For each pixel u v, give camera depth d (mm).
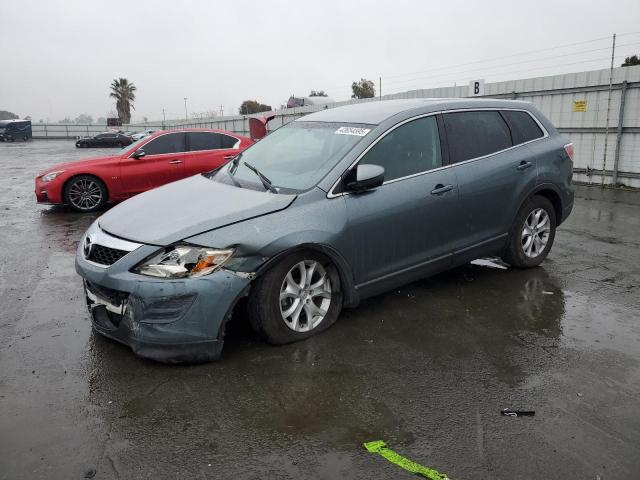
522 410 3023
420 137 4492
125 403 3094
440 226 4504
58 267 5867
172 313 3354
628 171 10844
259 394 3186
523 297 4777
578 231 7332
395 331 4055
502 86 12992
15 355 3684
